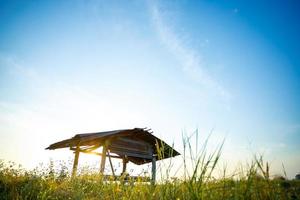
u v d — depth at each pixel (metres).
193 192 2.32
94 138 11.64
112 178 5.33
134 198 3.51
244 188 2.26
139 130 13.16
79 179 6.07
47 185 5.66
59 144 14.25
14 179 6.20
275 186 2.22
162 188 2.75
